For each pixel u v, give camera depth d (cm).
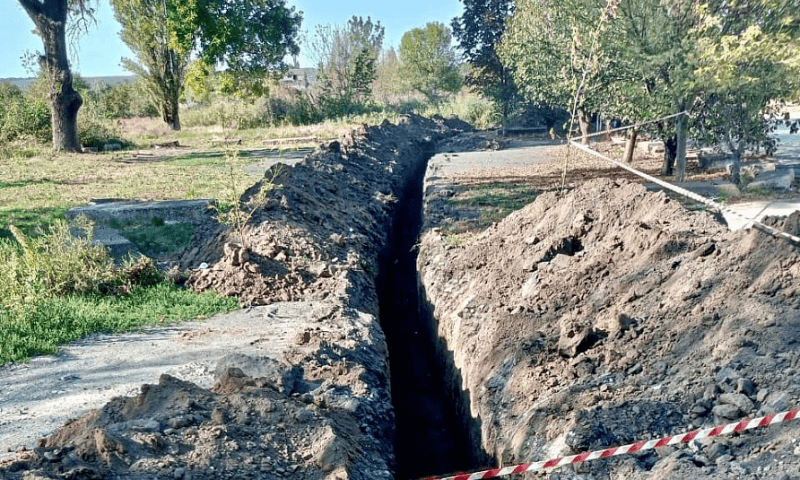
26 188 2233
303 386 728
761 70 1606
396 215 1906
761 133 1727
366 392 731
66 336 947
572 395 636
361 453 603
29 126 3712
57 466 484
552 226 1102
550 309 847
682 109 1795
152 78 4947
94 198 1988
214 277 1183
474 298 977
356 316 1002
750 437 508
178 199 1941
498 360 781
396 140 2916
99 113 4319
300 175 1677
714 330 639
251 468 523
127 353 885
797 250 668
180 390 616
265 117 5144
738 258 710
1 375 816
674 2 1744
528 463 575
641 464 521
